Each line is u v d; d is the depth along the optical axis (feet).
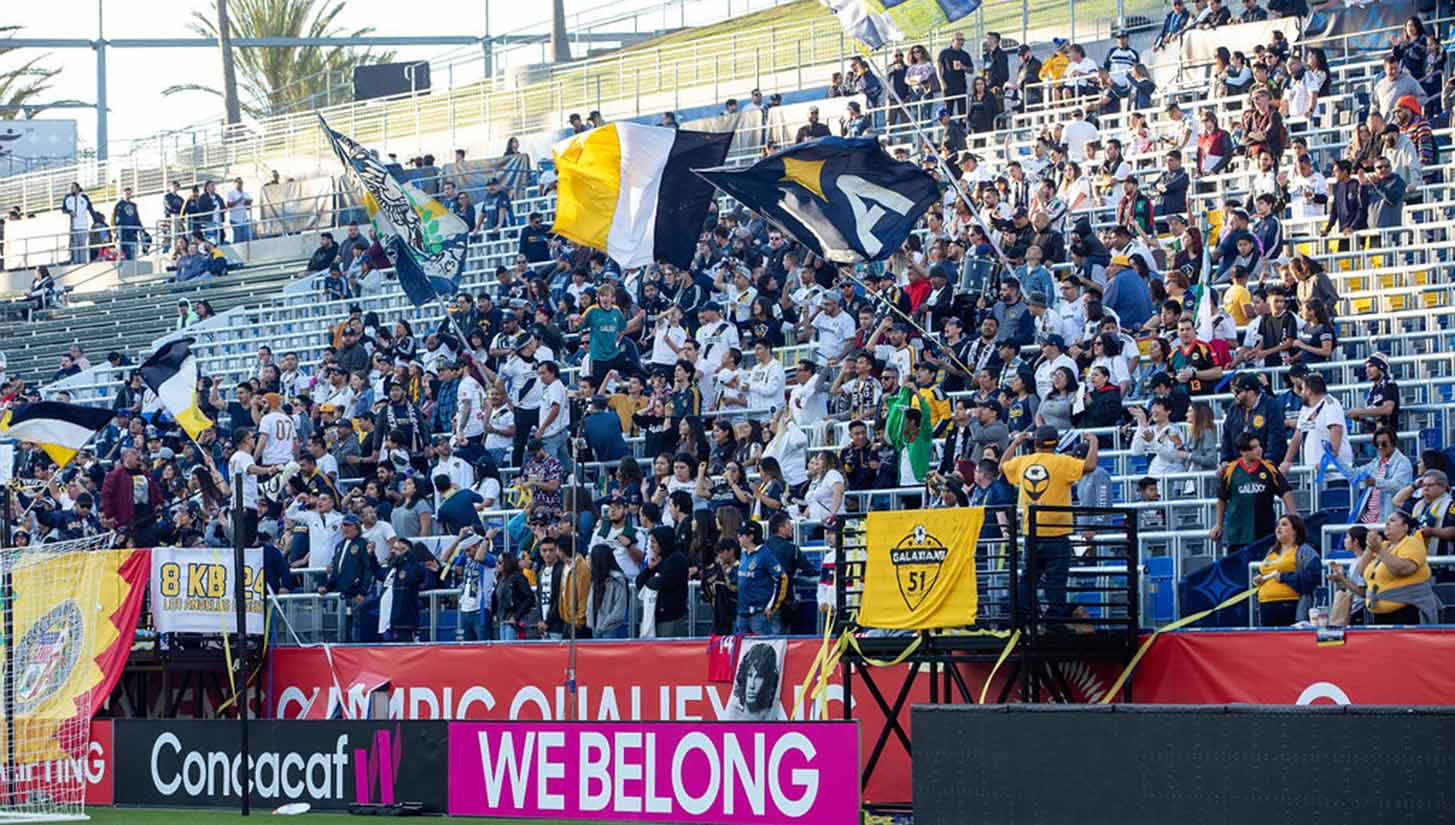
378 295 378.73
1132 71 316.60
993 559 156.46
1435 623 147.74
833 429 228.84
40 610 191.93
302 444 279.28
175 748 187.73
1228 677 147.13
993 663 160.35
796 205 224.53
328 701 207.00
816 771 146.51
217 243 463.83
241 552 175.94
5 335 452.76
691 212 247.09
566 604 196.03
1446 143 272.31
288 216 454.81
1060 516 156.04
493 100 530.68
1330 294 219.82
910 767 159.33
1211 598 165.58
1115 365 207.82
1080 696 157.48
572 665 177.88
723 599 185.78
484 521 233.55
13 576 190.80
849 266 263.29
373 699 201.87
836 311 250.78
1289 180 263.49
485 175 409.08
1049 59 348.59
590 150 247.09
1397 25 314.35
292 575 231.91
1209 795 120.26
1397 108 260.83
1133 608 153.69
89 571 196.24
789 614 181.98
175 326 424.87
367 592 220.02
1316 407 181.37
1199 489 187.01
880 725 169.37
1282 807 116.98
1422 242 247.91
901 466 205.67
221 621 208.13
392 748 172.65
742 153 380.58
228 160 560.61
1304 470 181.78
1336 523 176.55
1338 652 140.87
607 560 195.00
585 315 272.51
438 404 277.64
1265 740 117.91
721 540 186.70
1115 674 155.12
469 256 373.20
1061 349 210.59
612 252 247.29
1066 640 151.64
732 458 219.00
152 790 189.16
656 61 508.53
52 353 439.22
